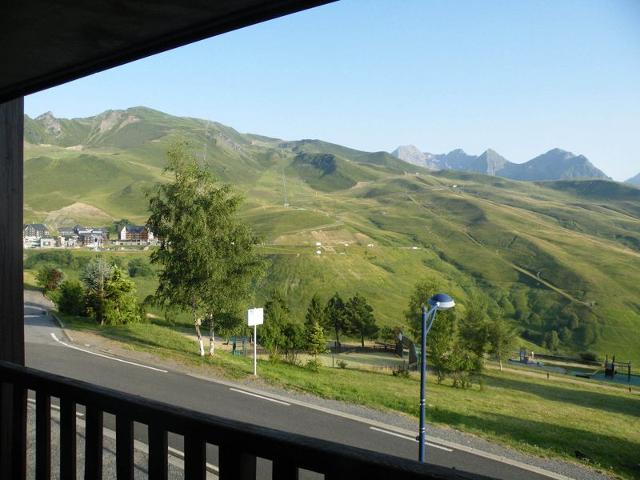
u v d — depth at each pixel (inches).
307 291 4500.5
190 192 903.7
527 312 4630.9
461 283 5324.8
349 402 609.0
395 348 1952.5
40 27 100.2
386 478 56.4
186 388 629.9
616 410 1146.0
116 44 107.3
